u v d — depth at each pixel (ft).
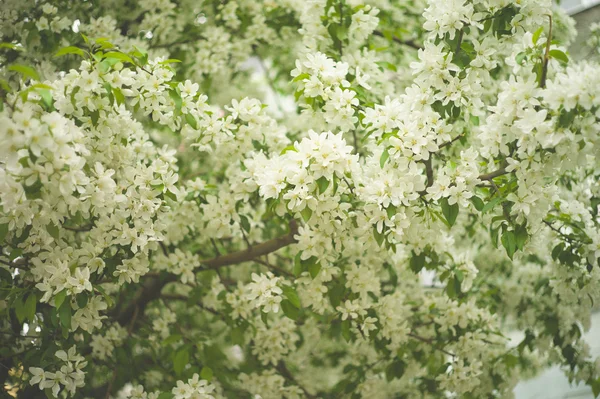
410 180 8.53
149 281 13.84
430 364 12.94
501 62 12.08
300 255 9.73
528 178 8.18
